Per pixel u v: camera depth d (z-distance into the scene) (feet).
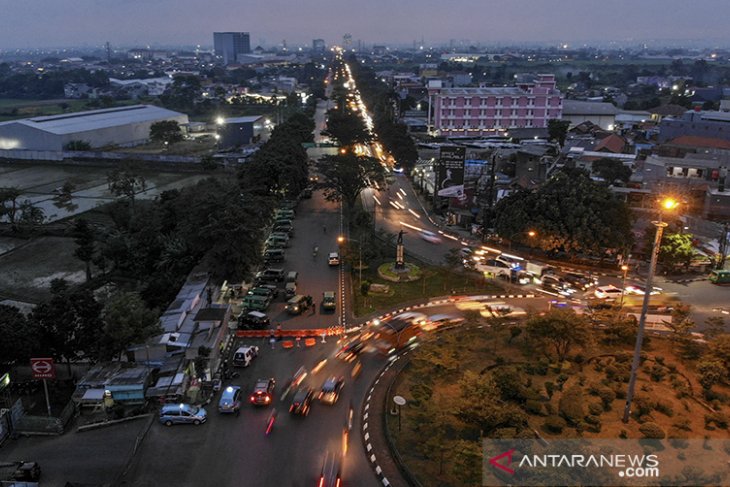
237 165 464.65
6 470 115.96
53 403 143.54
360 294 211.00
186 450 124.77
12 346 141.90
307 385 150.20
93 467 119.85
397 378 152.15
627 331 168.86
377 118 602.44
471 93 572.10
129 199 359.87
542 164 351.25
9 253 271.08
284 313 195.83
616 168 349.20
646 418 134.00
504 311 193.47
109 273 240.73
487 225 275.18
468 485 110.93
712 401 140.56
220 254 205.77
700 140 417.69
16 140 514.27
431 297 209.46
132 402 141.49
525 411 136.67
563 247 239.09
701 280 225.76
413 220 313.73
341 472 116.57
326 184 325.62
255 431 131.23
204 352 156.35
